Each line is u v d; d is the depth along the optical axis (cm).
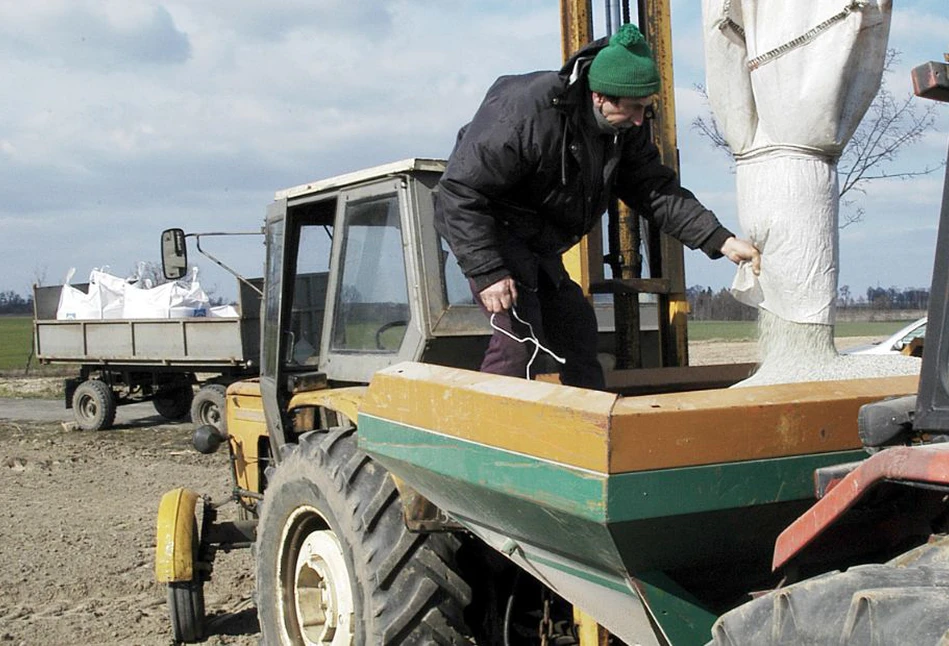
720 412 258
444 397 317
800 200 331
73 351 1719
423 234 446
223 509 932
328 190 505
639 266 510
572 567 297
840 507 227
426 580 394
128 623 613
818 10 320
